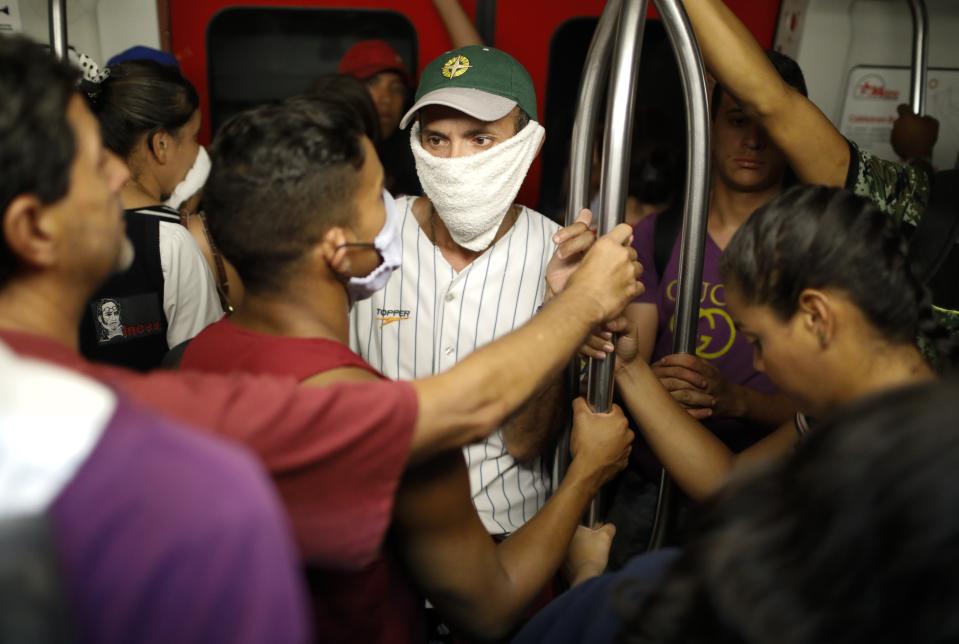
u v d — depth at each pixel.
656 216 1.70
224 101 2.77
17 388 0.48
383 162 2.76
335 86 2.42
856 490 0.44
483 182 1.34
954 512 0.41
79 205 0.65
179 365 0.92
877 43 2.51
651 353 1.70
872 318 0.85
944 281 1.22
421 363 1.47
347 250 0.88
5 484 0.46
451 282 1.46
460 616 1.02
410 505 0.91
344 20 2.72
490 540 1.01
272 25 2.70
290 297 0.89
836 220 0.85
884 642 0.43
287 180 0.83
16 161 0.59
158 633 0.49
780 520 0.47
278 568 0.51
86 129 0.66
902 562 0.41
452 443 0.81
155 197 1.69
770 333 0.91
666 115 2.35
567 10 2.73
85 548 0.47
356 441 0.72
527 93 1.37
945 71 2.54
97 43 2.43
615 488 1.70
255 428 0.67
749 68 1.14
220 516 0.49
